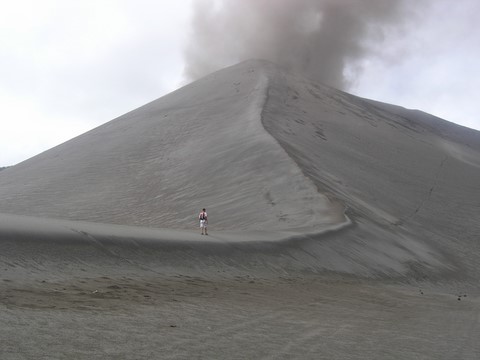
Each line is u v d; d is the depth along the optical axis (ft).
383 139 249.34
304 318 44.04
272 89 263.08
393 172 197.47
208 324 37.09
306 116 237.04
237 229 100.48
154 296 47.03
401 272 90.43
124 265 57.52
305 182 128.47
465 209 173.68
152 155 186.60
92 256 56.70
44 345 26.84
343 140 217.36
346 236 95.55
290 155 151.33
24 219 67.31
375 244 98.12
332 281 73.15
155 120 235.81
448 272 101.50
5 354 24.44
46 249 54.34
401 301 62.80
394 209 146.41
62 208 140.77
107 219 125.39
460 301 67.67
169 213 124.16
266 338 34.27
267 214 109.91
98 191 154.71
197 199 131.85
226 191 132.46
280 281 66.49
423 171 214.69
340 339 36.35
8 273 46.96
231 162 153.17
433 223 145.59
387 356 32.32
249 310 45.16
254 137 172.24
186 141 195.31
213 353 28.76
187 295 49.70
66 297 42.14
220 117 220.43
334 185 140.67
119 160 186.29
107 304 40.98
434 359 32.53
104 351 26.89
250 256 72.64
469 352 35.45
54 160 210.18
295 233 88.99
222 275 63.67
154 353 27.48
